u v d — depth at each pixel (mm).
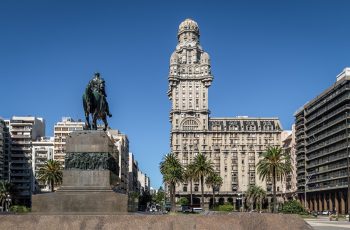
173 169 148750
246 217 28297
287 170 126688
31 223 27266
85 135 35188
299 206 137375
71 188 34156
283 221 28281
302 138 191875
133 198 40188
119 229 27219
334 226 71062
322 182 168875
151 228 27422
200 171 149875
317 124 174375
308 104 183625
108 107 39406
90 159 34812
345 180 146625
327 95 165250
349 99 147750
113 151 37750
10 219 27312
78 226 27219
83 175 34469
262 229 28109
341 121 151625
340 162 153250
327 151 164500
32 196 33469
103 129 38281
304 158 190875
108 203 33531
